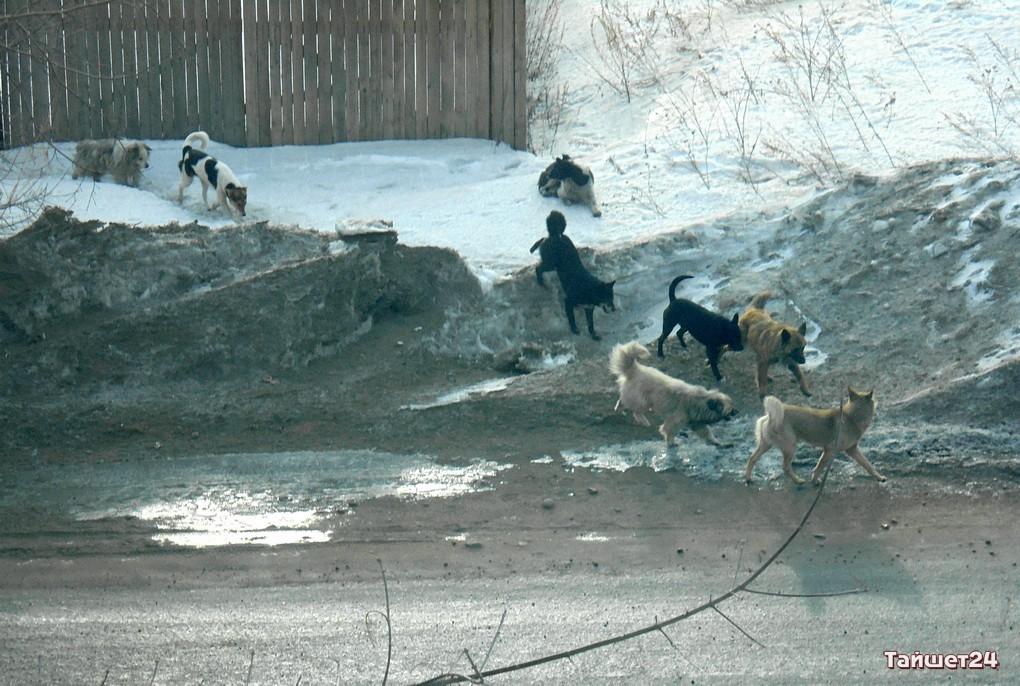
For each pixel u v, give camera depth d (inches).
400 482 482.3
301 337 607.2
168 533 435.5
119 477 489.1
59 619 373.1
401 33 883.4
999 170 655.1
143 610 379.2
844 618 370.0
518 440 524.7
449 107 898.7
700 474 483.5
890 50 908.0
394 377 597.0
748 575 399.2
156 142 888.3
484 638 359.9
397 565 410.6
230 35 876.0
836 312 608.1
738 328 553.3
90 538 431.2
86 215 753.6
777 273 642.8
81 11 840.9
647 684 334.6
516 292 649.0
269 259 671.8
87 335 592.1
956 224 626.2
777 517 444.1
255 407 557.3
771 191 749.3
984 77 842.8
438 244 725.9
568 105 984.3
